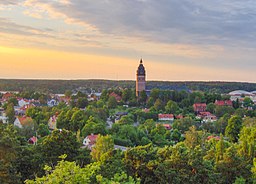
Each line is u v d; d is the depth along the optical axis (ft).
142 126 360.07
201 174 102.53
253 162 119.65
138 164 104.94
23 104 627.05
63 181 69.21
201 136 237.04
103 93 627.05
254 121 334.85
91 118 342.03
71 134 125.80
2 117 460.96
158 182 101.60
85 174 72.43
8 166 93.91
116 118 440.45
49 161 113.60
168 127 381.40
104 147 188.85
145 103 577.43
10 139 98.12
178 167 103.91
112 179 83.56
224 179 107.34
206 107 538.06
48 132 315.17
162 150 112.16
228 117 408.26
